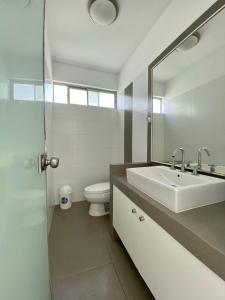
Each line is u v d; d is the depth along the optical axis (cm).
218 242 55
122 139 257
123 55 222
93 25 166
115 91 285
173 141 152
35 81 64
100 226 189
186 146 138
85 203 254
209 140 117
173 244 73
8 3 37
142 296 104
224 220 71
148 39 176
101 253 144
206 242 55
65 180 251
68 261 134
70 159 252
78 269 125
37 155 67
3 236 33
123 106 252
